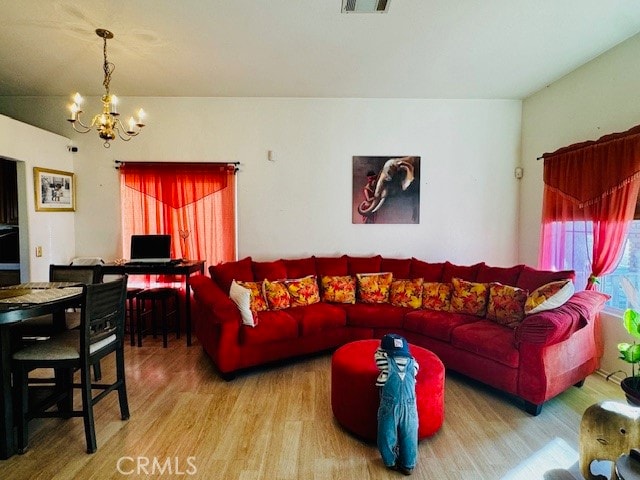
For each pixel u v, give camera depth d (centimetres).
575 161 316
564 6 239
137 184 420
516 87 388
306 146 428
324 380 298
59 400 229
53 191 392
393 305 373
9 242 383
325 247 435
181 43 289
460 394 275
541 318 237
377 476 184
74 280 308
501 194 434
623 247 278
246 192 429
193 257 426
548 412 248
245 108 423
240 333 298
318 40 284
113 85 384
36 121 419
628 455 144
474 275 360
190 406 254
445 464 194
